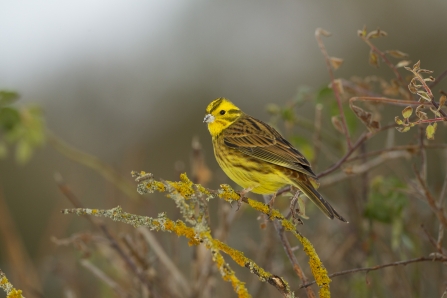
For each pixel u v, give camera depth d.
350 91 10.05
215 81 24.73
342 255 10.48
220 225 10.37
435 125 6.90
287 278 10.66
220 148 10.59
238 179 10.28
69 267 12.12
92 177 19.47
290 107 11.33
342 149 11.61
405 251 10.69
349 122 10.89
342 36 24.08
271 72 24.48
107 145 23.80
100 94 24.62
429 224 10.41
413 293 9.63
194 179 10.55
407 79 9.60
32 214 20.30
